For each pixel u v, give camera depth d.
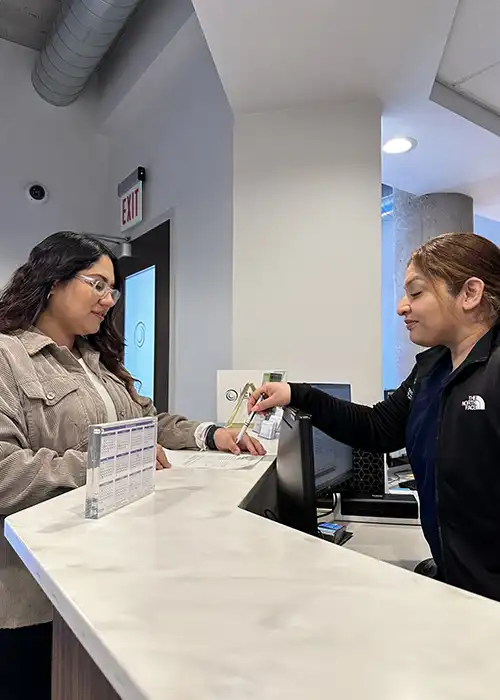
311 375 2.13
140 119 3.12
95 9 2.32
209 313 2.40
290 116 2.18
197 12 1.53
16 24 3.02
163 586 0.49
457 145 2.59
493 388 0.94
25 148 3.26
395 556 1.41
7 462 0.88
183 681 0.34
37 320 1.23
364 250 2.11
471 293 1.02
